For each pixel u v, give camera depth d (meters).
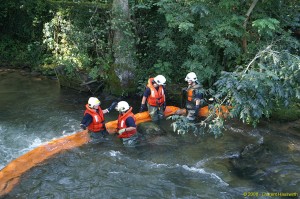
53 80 11.64
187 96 8.23
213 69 9.59
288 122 8.47
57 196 5.82
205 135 7.83
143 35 10.54
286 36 9.01
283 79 7.14
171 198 5.80
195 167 6.66
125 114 7.27
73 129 8.43
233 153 7.14
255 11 9.36
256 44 9.21
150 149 7.25
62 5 11.66
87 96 10.40
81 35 10.51
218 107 7.16
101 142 7.43
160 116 8.55
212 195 5.87
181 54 10.04
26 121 8.75
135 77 10.23
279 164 6.74
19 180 6.15
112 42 10.41
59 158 6.84
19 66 12.69
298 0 9.91
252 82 6.66
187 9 9.23
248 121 7.86
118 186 6.10
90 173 6.44
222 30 8.91
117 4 9.80
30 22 12.98
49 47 12.08
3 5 13.05
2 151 7.37
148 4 10.10
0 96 10.18
